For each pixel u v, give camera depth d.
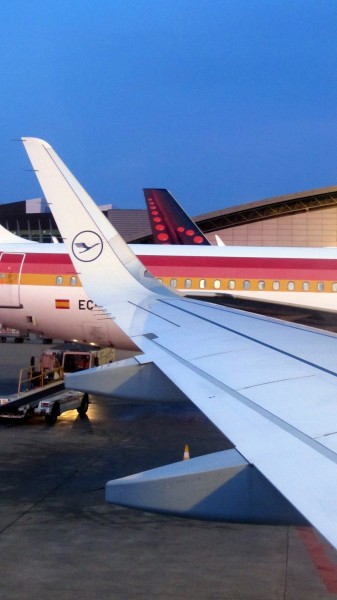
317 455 3.79
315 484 3.40
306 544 10.97
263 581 9.59
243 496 3.86
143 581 9.52
